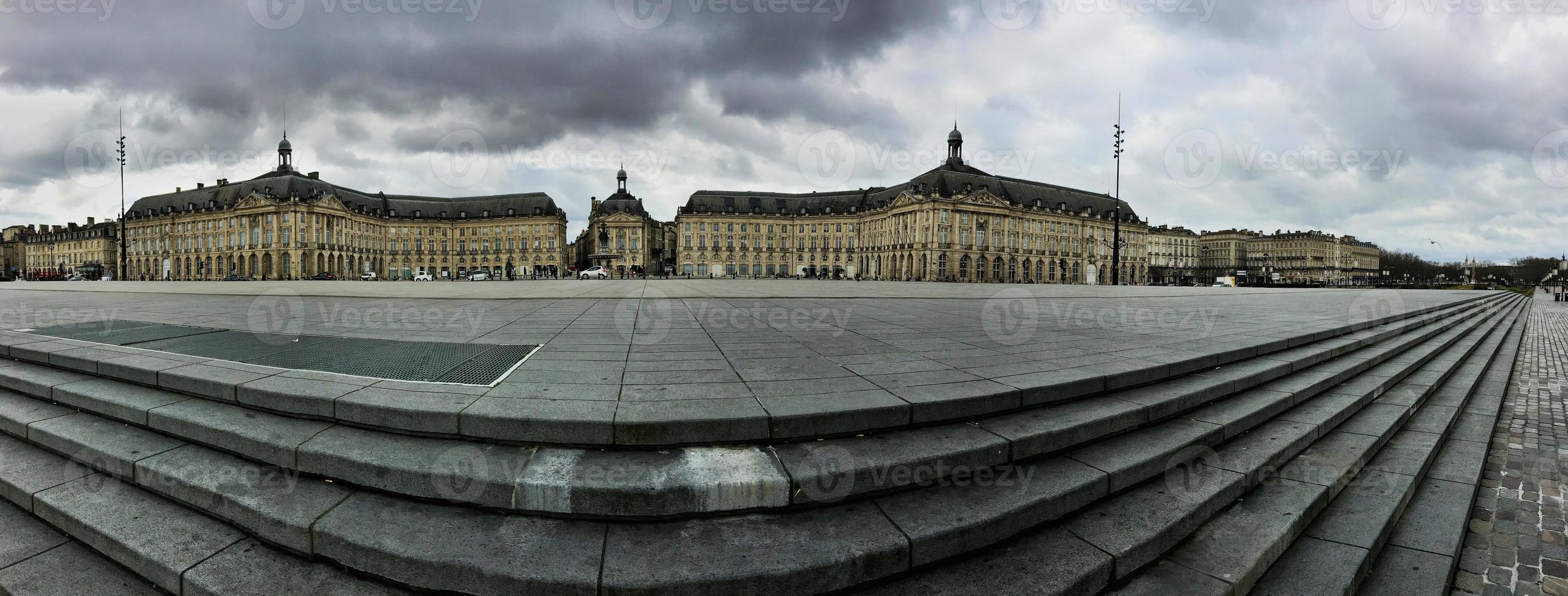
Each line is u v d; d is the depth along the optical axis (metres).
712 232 96.50
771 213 97.81
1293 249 122.00
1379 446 4.09
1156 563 2.56
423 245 98.25
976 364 4.34
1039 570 2.34
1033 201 88.62
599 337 5.91
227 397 3.44
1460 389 6.14
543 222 97.12
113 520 2.64
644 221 96.62
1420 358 6.93
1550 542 3.16
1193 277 112.12
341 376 3.70
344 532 2.33
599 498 2.38
